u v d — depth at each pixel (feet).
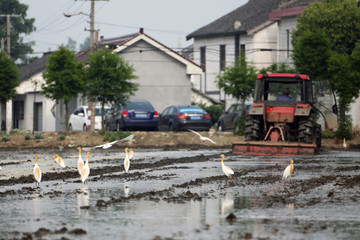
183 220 108.68
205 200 132.26
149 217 111.75
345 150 311.06
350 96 363.56
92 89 384.06
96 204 126.62
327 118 299.38
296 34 482.28
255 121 278.26
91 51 437.58
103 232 98.68
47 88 377.30
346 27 465.06
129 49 525.75
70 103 538.06
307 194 140.15
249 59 608.60
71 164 229.66
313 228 100.73
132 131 393.09
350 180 166.50
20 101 618.03
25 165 224.94
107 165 224.12
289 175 164.45
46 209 121.60
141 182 167.43
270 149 262.67
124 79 388.57
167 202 129.80
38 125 578.66
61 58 376.68
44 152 304.71
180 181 168.96
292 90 281.13
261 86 282.36
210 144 361.30
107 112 442.50
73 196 140.05
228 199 133.49
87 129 433.48
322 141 367.66
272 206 123.24
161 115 424.87
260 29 597.11
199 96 631.15
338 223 104.88
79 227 102.94
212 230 99.60
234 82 417.90
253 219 109.09
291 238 93.40
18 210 120.47
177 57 533.96
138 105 412.77
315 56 386.11
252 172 192.54
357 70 374.22
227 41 640.58
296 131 280.92
